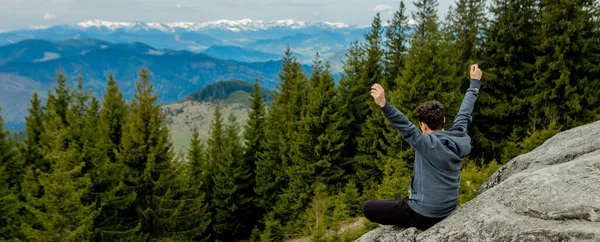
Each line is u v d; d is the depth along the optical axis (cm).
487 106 3077
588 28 2748
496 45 2962
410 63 2595
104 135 2588
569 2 2634
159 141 2327
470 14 3403
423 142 403
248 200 3956
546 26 2792
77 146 2198
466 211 461
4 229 2131
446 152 402
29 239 2008
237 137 4606
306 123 2944
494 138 3130
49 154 1872
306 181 2980
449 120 2541
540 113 2853
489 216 419
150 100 2295
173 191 2512
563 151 611
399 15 3447
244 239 4106
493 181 700
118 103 2656
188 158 4231
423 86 2433
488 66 3109
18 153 2634
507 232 389
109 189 2273
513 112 2933
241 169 4053
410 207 459
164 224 2444
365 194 2609
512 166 673
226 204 3875
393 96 2600
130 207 2453
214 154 4572
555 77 2797
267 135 3944
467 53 3319
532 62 3006
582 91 2741
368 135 2964
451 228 432
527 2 2888
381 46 3488
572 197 399
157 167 2356
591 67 2683
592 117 2703
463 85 3241
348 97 3375
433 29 2691
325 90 2939
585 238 339
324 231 2136
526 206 419
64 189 1789
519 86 3044
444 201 432
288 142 3569
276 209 3362
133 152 2319
